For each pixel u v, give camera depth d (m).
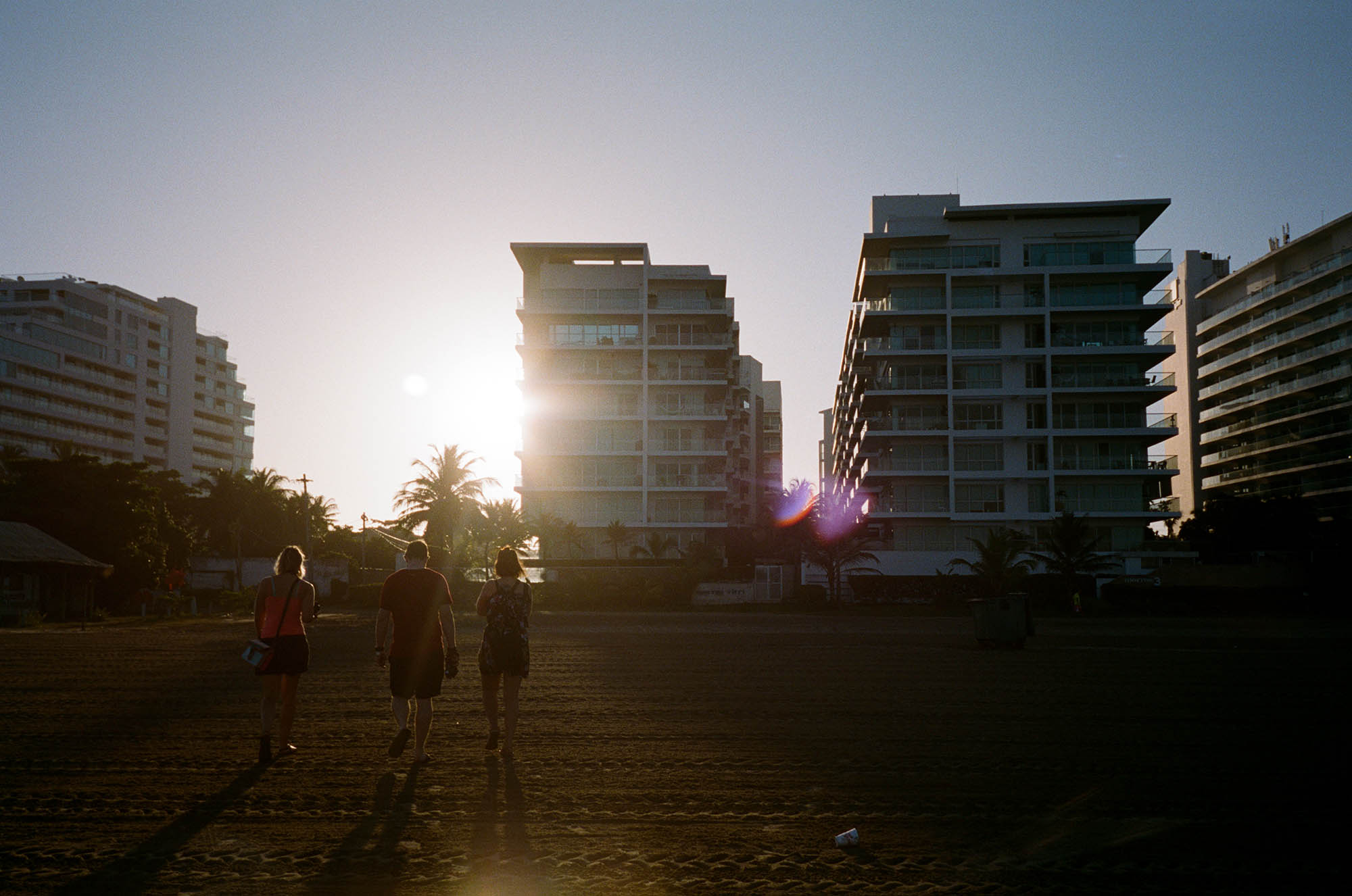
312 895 5.12
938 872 5.53
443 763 8.43
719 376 84.44
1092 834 6.28
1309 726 10.79
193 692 13.45
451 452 75.12
